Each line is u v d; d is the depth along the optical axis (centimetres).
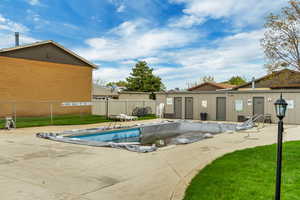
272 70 1533
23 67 1870
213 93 1950
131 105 2550
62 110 2139
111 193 386
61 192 390
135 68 3922
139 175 485
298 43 1440
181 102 2134
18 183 435
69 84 2202
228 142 898
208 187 391
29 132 1170
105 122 1722
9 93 1788
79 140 895
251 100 1772
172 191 392
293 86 2161
